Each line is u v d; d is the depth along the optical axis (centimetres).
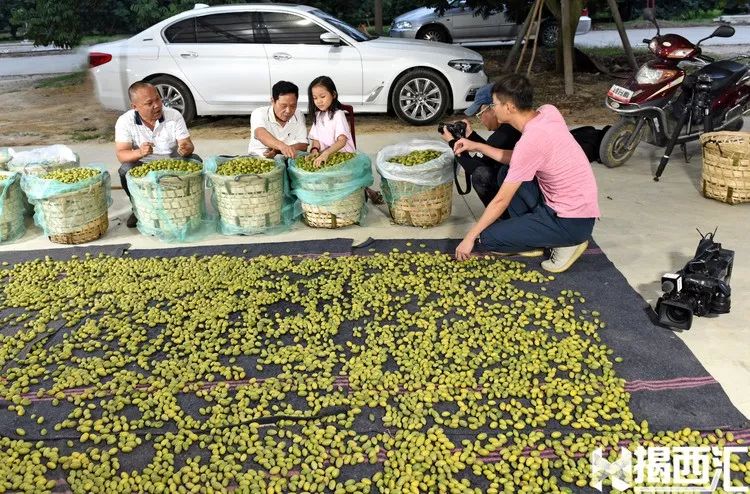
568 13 920
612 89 599
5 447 276
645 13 604
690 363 314
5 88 1291
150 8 1355
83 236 480
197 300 387
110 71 829
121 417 289
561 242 396
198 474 259
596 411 285
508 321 357
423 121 847
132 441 275
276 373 321
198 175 475
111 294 399
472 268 418
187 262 439
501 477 253
